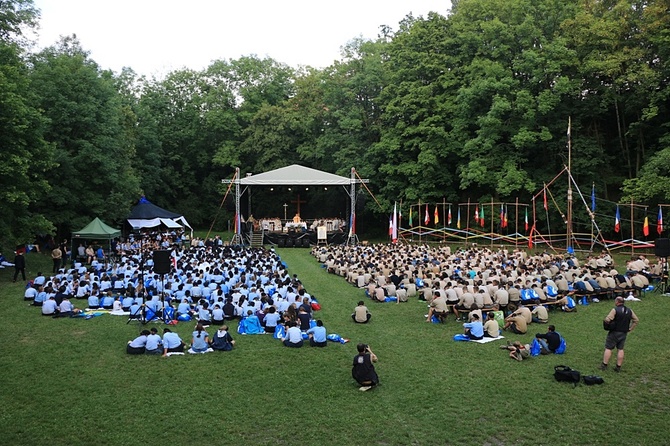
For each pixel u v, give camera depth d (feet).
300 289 63.26
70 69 125.59
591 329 55.77
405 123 154.30
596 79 133.59
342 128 171.94
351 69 176.76
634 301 69.56
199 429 32.01
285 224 170.71
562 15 134.51
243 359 45.98
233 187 198.18
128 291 69.10
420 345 50.47
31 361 44.96
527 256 108.78
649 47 125.08
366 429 32.07
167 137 202.18
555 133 140.56
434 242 156.25
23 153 87.20
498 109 127.44
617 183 142.51
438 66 147.64
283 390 38.55
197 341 47.80
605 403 35.60
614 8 127.34
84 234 102.53
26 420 33.12
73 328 56.18
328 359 46.09
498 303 61.87
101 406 35.42
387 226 185.98
